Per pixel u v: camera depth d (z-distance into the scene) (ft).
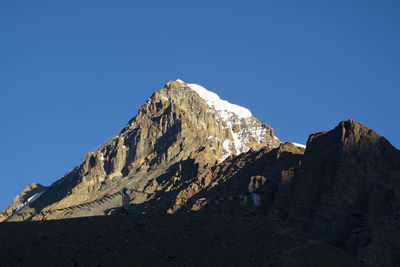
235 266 358.43
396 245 387.34
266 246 387.14
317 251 384.27
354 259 380.58
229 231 406.82
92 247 369.71
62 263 347.36
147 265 353.92
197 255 370.32
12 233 385.91
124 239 384.68
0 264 341.62
